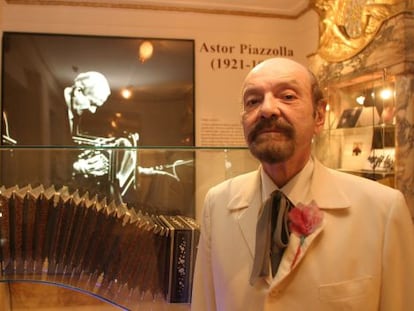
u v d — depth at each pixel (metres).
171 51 3.11
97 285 1.17
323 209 0.91
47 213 1.17
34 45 2.90
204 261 1.06
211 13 3.19
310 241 0.86
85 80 2.97
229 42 3.22
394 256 0.84
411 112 2.05
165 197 1.22
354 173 2.41
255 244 0.90
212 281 1.04
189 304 1.14
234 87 3.22
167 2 3.08
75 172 1.20
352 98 2.59
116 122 3.00
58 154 1.19
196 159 1.24
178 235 1.15
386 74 2.19
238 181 1.09
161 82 3.08
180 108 3.11
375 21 2.27
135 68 3.04
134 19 3.07
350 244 0.86
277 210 0.91
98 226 1.17
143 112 3.05
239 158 1.26
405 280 0.83
